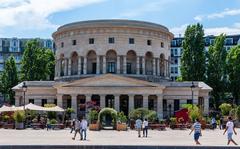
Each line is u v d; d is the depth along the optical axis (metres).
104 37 91.00
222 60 104.19
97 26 90.38
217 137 46.34
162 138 44.03
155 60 94.31
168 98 85.31
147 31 93.19
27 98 86.31
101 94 81.56
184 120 70.25
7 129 65.25
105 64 90.69
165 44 97.81
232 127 33.66
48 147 31.89
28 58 110.62
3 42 168.25
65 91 82.25
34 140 39.06
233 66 102.81
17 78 113.94
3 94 118.81
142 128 49.88
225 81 104.62
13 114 69.00
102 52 90.69
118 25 90.31
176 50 159.12
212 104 107.75
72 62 94.56
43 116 76.75
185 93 85.06
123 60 90.94
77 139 41.41
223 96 105.56
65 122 69.94
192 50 102.31
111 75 81.94
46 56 114.25
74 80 85.94
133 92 81.56
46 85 86.38
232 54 104.00
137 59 91.56
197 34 102.81
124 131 60.25
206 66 104.56
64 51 95.19
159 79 93.44
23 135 48.28
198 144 34.00
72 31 93.44
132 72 92.62
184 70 103.00
